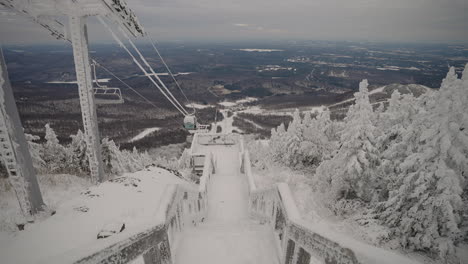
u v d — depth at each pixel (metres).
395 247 12.38
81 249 1.75
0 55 4.28
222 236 4.86
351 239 1.93
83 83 7.82
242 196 11.62
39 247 4.07
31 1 6.22
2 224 4.70
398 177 12.64
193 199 7.09
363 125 15.16
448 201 10.70
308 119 27.64
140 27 8.55
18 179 4.85
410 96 16.33
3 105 4.42
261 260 4.04
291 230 3.12
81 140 17.78
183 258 4.16
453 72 10.37
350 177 15.57
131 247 2.24
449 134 10.48
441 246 11.12
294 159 27.05
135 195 6.80
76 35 7.28
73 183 8.95
